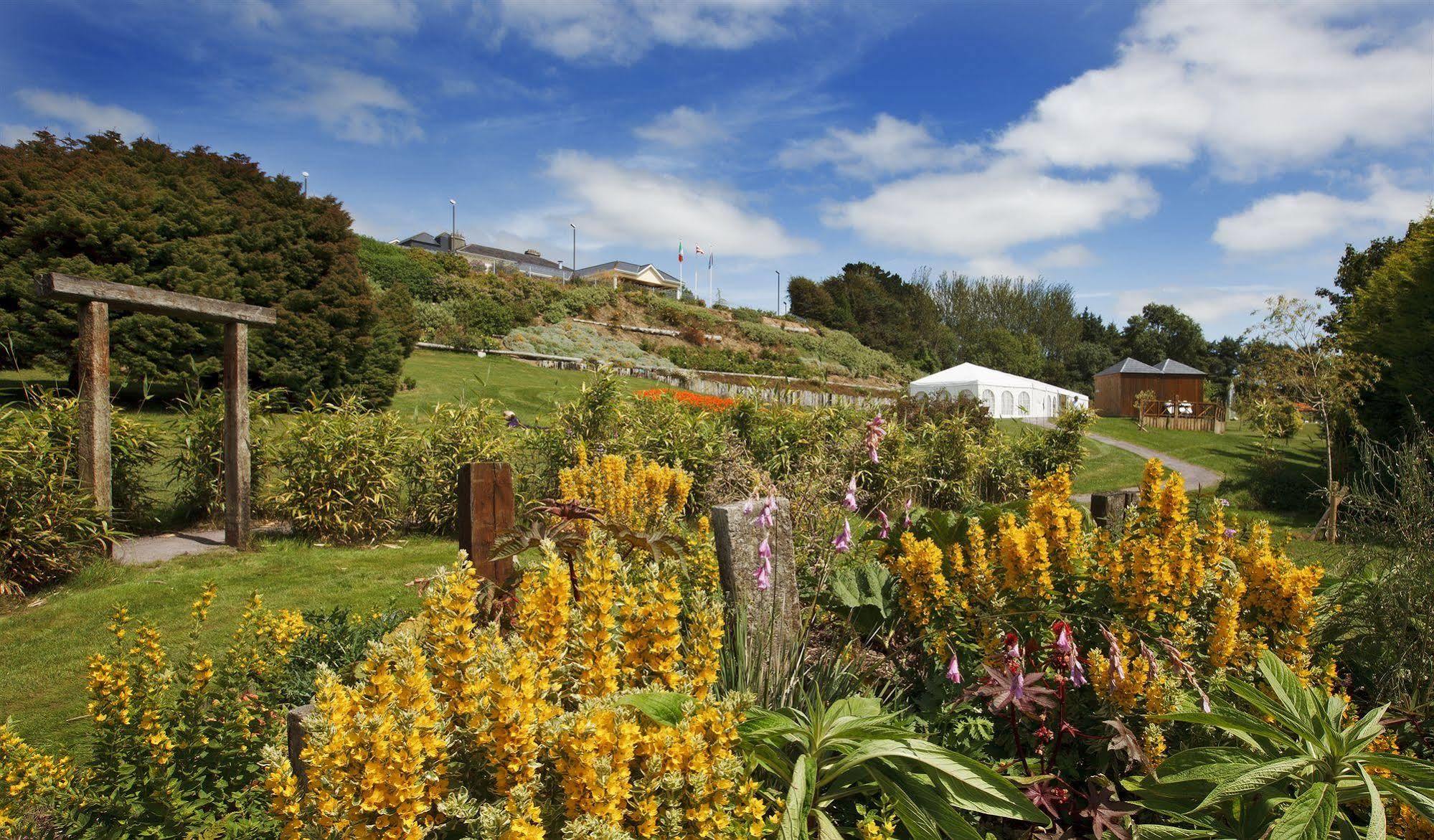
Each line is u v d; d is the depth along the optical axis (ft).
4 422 17.39
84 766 8.05
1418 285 39.04
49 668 12.47
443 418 25.86
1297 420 48.16
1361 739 5.67
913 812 5.42
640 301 147.33
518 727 4.04
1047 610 8.36
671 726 4.59
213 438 23.98
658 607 5.19
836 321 188.75
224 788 7.40
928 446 31.19
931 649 8.77
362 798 3.64
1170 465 58.85
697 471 25.46
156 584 17.08
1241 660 8.22
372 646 4.17
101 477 19.10
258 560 19.71
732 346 145.38
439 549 21.56
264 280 48.16
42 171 43.09
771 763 5.70
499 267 152.25
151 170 48.65
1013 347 172.96
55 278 17.93
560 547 6.40
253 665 8.83
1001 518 9.40
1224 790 5.45
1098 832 5.75
